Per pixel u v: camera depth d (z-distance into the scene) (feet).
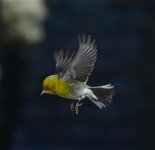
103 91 14.42
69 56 14.39
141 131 80.02
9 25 45.88
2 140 81.66
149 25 81.51
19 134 81.97
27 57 79.71
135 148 79.51
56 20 82.89
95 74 81.97
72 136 81.87
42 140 82.38
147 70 81.00
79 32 83.05
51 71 82.33
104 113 80.84
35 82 82.74
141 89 80.89
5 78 79.10
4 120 81.76
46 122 83.10
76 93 14.33
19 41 46.52
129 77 81.56
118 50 82.02
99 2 83.25
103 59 82.07
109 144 80.64
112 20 82.58
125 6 82.38
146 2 81.87
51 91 14.44
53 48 82.53
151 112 80.69
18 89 82.02
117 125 80.84
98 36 82.58
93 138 81.05
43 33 77.41
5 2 45.57
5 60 76.28
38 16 47.85
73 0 83.51
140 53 81.61
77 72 14.34
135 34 81.61
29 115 82.79
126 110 80.74
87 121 81.61
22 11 46.06
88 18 83.15
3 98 81.46
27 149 81.56
